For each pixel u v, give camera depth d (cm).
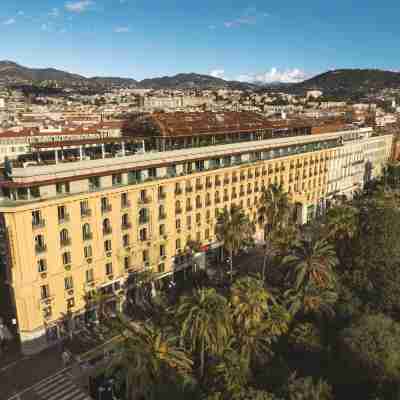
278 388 4406
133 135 8362
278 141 10181
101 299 6234
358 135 15012
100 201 6284
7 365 5569
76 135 9750
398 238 6238
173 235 7700
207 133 8475
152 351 4178
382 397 4288
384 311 6116
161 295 7288
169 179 7319
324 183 12862
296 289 6078
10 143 12519
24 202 5428
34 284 5594
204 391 4516
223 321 4628
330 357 5175
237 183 9069
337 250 7100
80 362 5647
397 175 14662
